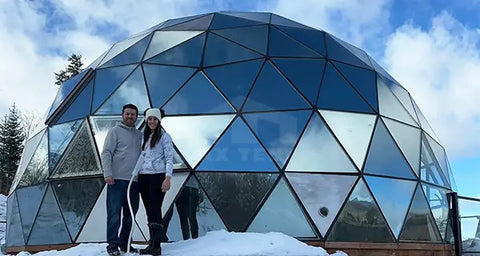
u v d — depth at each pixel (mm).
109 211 8180
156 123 8445
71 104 14133
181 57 13641
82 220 11766
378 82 14547
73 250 9219
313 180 11555
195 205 11203
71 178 12375
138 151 8547
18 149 62500
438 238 13188
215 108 12352
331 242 11055
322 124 12336
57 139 13617
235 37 14172
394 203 12273
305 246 9266
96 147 12289
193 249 8734
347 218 11422
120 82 13516
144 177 8336
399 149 13242
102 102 13234
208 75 13023
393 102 14484
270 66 13250
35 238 12844
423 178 13602
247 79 12883
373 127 12953
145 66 13609
